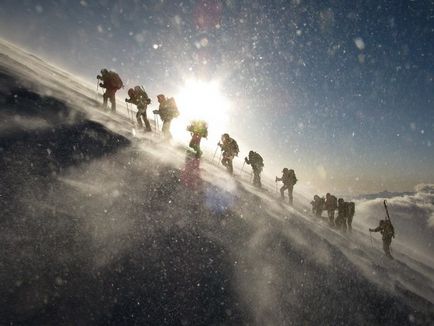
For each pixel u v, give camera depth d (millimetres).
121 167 7156
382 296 7574
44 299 3471
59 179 5535
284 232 8523
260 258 6449
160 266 4770
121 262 4465
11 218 4188
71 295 3670
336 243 10758
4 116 6719
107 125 9602
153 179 7398
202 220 6695
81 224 4730
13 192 4656
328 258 8406
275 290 5680
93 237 4617
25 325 3125
